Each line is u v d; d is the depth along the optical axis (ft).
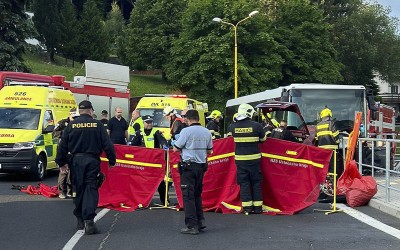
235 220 31.83
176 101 65.00
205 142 28.58
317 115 59.47
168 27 199.93
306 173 34.47
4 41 107.76
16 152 50.75
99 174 28.32
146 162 35.58
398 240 26.61
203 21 147.33
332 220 32.01
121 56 210.18
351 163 38.65
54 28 184.14
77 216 28.99
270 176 34.65
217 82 142.51
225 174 34.88
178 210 34.78
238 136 33.30
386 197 36.65
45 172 54.13
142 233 28.12
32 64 157.69
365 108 60.08
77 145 27.78
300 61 155.94
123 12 280.31
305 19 161.48
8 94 56.34
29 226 30.04
